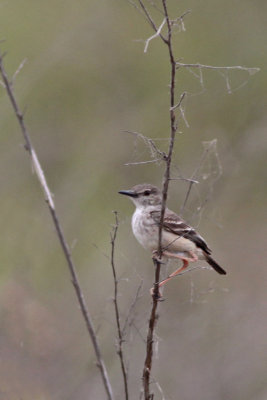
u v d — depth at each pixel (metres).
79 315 13.66
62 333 13.40
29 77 16.75
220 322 14.45
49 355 12.96
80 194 16.36
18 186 16.56
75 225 16.02
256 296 15.31
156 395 12.98
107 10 17.09
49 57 16.92
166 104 16.56
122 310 12.42
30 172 16.62
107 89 17.11
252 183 16.77
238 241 16.33
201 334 14.23
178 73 16.61
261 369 13.80
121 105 17.00
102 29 17.05
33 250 15.70
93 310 13.65
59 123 17.05
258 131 16.67
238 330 14.49
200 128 16.56
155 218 10.29
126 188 16.27
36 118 16.97
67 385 12.70
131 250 14.83
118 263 14.59
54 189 16.59
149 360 7.94
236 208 16.73
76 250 15.66
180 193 14.52
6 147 16.75
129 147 16.58
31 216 16.25
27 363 12.82
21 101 16.73
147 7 16.62
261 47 16.80
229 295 15.12
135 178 16.17
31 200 16.52
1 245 15.74
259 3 17.41
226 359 13.91
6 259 15.52
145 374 7.91
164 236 10.23
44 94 17.05
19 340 12.98
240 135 16.78
